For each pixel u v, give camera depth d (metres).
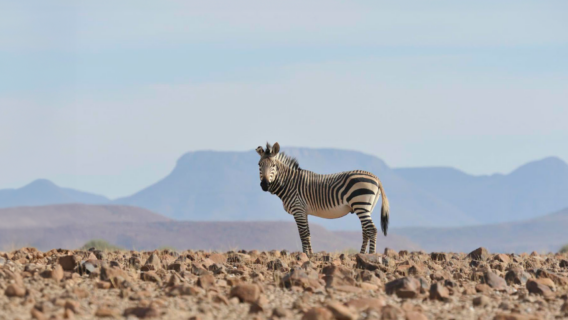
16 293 32.25
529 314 30.89
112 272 39.16
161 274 42.38
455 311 31.39
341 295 35.03
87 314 29.03
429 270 47.22
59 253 59.03
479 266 51.97
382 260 52.19
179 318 28.75
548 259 61.72
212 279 37.50
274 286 37.34
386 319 28.95
